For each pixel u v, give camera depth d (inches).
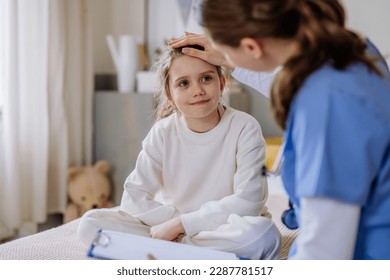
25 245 43.7
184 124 47.4
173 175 47.7
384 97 27.9
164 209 45.6
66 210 96.4
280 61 30.0
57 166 96.7
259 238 39.1
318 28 27.1
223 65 44.4
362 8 93.0
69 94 99.4
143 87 101.6
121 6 115.0
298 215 31.4
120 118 102.6
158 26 113.9
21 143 88.7
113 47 105.3
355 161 25.5
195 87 43.6
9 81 83.5
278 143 92.6
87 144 104.3
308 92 27.0
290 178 30.5
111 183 105.3
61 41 94.3
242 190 42.9
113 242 38.7
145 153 48.2
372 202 27.7
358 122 25.8
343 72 27.5
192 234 41.7
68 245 43.8
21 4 86.1
